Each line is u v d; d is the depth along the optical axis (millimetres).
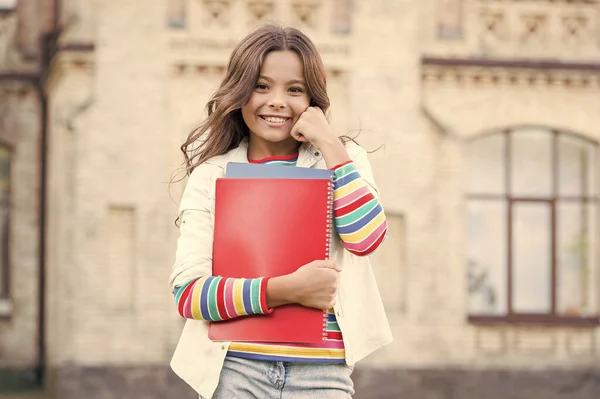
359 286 2871
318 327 2686
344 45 12703
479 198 13258
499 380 12727
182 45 12484
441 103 12930
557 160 13375
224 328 2729
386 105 12727
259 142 2975
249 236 2730
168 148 12453
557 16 13258
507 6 13188
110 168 12391
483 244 13250
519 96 13086
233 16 12570
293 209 2723
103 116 12414
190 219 2871
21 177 14438
